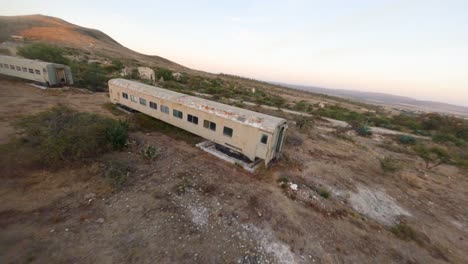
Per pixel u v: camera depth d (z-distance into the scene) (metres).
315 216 7.29
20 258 4.39
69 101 17.08
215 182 8.58
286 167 10.85
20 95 16.55
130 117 14.81
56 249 4.72
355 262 5.62
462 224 8.09
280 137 10.63
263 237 6.01
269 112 27.14
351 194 9.24
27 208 5.75
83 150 8.33
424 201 9.52
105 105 17.34
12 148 8.27
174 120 12.86
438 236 7.23
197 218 6.41
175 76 51.56
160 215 6.27
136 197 6.93
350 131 22.28
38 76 20.00
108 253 4.82
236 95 40.47
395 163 13.34
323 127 22.91
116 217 5.95
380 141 19.94
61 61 30.52
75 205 6.17
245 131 9.93
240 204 7.37
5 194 6.09
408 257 6.08
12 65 21.12
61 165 7.82
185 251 5.19
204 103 11.82
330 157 13.30
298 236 6.23
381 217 7.94
